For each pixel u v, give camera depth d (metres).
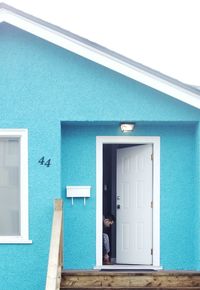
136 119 7.10
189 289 6.55
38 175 7.07
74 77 7.09
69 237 7.57
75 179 7.61
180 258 7.63
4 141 7.11
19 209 7.09
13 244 7.02
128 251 8.30
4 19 6.86
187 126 7.64
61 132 7.56
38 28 6.87
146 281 6.68
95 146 7.64
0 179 7.10
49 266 5.60
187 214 7.63
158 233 7.67
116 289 6.57
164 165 7.68
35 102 7.08
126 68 6.91
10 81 7.06
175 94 6.94
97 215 7.62
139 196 8.13
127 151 8.43
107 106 7.09
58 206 6.67
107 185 9.34
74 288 6.59
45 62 7.07
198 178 7.24
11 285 7.00
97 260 7.60
